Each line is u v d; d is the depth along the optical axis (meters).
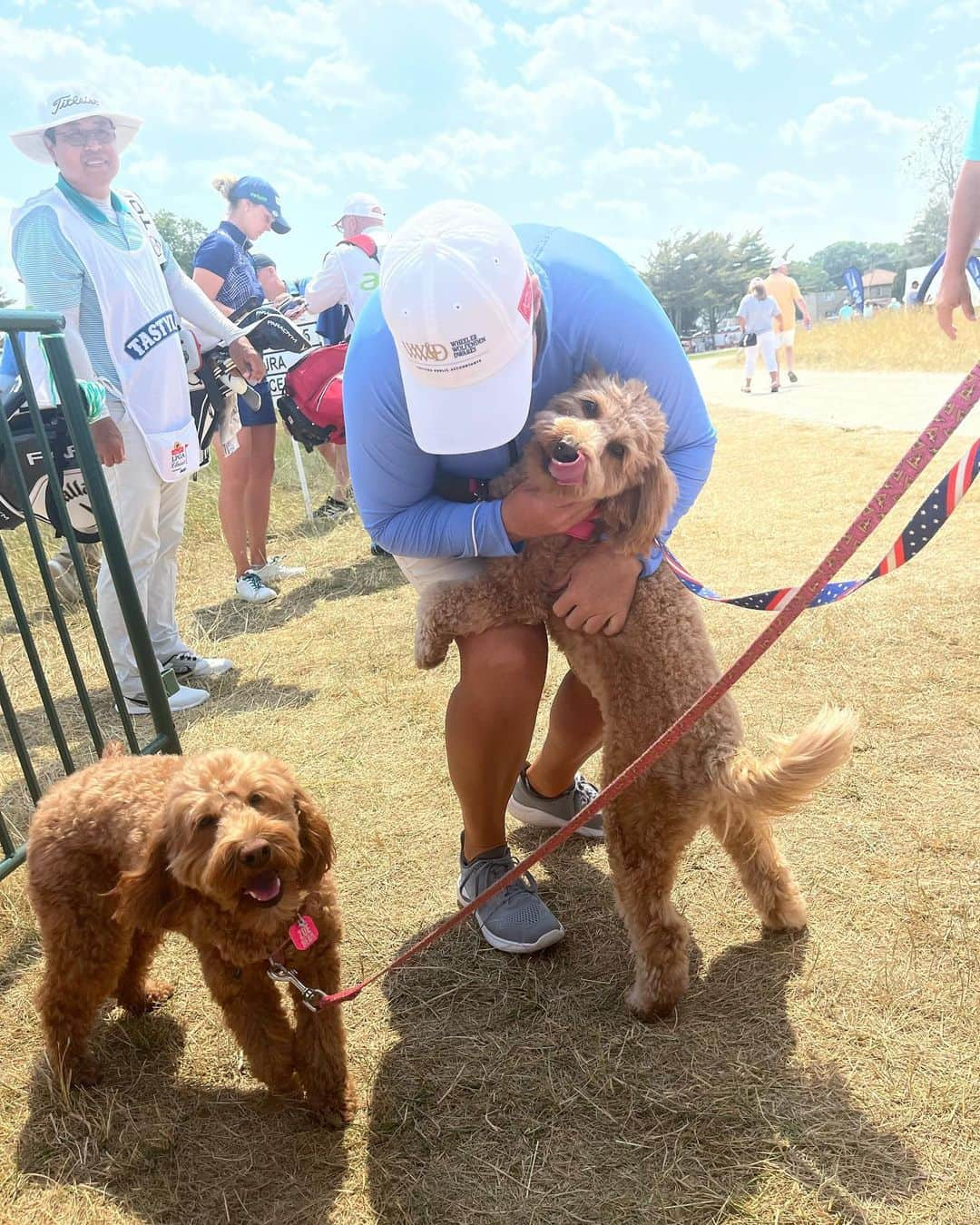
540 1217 1.81
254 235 6.42
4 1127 2.16
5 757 4.06
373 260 6.67
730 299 83.06
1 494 3.70
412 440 2.46
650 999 2.26
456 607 2.52
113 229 4.14
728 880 2.78
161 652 4.59
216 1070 2.29
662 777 2.23
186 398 4.42
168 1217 1.90
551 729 2.93
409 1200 1.87
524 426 2.41
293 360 5.87
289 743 3.90
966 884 2.59
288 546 7.23
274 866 1.90
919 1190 1.77
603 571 2.31
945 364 15.60
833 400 12.12
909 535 1.93
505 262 2.14
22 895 2.94
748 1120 1.96
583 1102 2.06
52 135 4.00
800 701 3.66
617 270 2.50
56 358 3.13
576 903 2.77
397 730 3.91
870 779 3.11
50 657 5.21
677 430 2.56
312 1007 2.04
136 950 2.41
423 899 2.84
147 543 4.30
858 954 2.40
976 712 3.41
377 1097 2.13
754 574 5.10
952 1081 1.99
